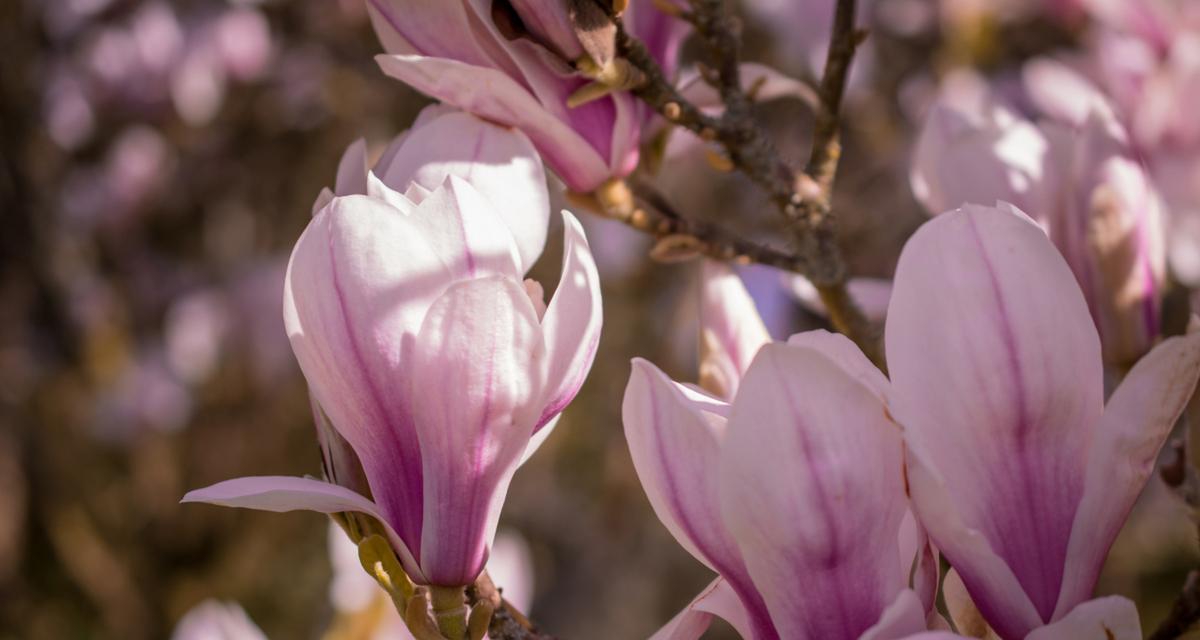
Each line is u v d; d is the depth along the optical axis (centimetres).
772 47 187
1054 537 65
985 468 65
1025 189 81
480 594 72
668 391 65
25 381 246
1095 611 63
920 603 63
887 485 64
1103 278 80
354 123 226
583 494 242
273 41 229
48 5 233
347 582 99
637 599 250
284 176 238
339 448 69
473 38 73
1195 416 69
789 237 79
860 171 197
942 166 82
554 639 72
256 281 239
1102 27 151
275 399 241
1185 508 69
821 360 63
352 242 66
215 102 230
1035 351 64
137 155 238
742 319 77
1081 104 150
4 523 240
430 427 67
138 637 239
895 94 197
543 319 66
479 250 66
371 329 66
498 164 73
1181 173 123
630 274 219
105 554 240
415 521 68
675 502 66
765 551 64
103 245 244
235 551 241
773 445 63
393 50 75
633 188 79
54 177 243
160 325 246
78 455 244
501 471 67
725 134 77
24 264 244
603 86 74
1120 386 65
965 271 65
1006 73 183
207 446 243
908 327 65
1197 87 123
